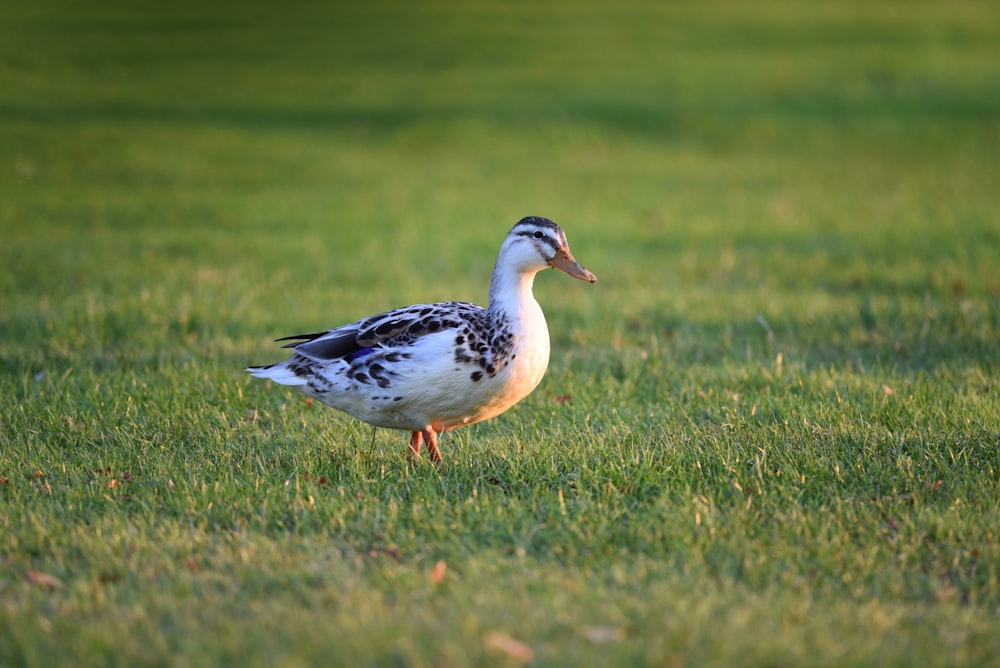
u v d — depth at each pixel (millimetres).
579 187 27922
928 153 32219
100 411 10336
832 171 29969
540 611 6223
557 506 7961
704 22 53531
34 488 8328
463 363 8500
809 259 19453
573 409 10680
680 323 14742
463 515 7855
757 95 39312
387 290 17219
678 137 34375
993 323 13820
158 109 35625
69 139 30453
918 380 11016
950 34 50531
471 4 59125
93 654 5762
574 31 51188
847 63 44219
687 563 7043
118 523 7570
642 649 5797
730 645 5871
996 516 7672
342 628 5980
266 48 46969
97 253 19047
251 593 6566
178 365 12133
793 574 6922
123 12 54062
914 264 18578
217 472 8797
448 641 5840
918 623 6289
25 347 12758
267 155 30500
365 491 8328
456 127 34656
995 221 22578
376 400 8672
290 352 13031
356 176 28594
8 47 43125
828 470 8633
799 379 11242
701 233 22453
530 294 8984
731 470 8594
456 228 22984
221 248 19969
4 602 6367
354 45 48031
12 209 22688
